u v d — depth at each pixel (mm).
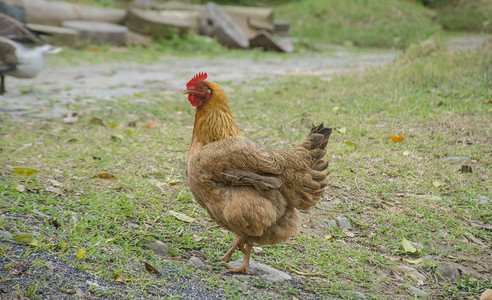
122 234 4297
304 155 3875
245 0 27578
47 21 16844
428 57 11938
